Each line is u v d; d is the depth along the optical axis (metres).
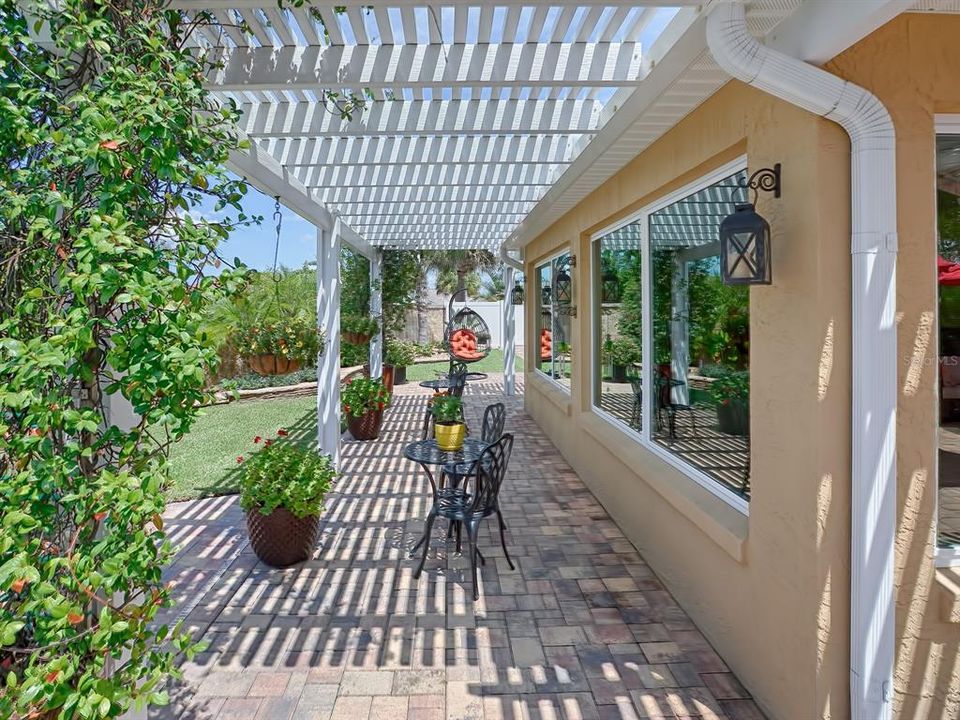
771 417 2.47
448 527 4.36
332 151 4.82
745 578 2.68
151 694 1.76
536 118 4.02
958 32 2.11
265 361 4.70
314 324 5.12
